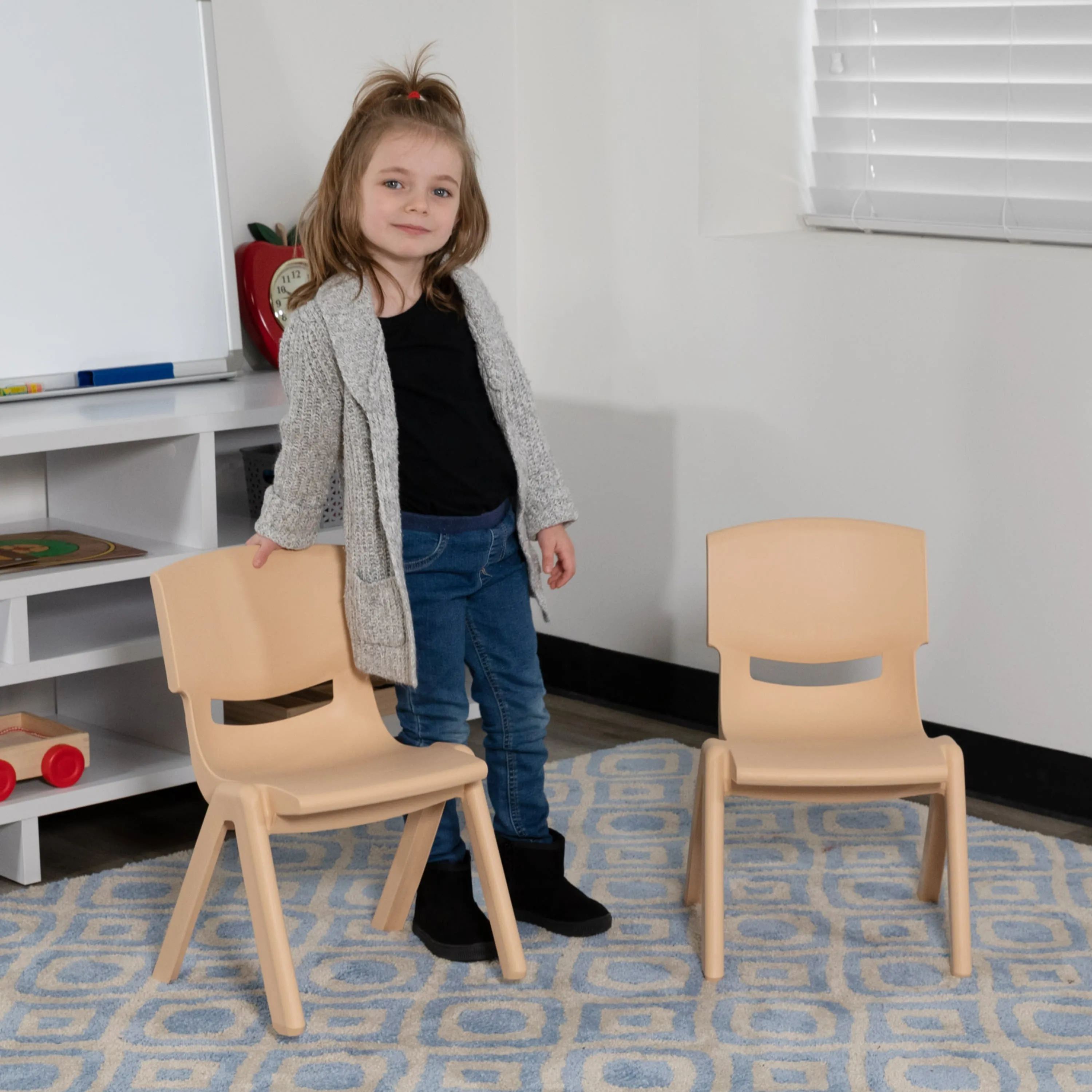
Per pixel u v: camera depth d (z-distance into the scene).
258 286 2.42
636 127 2.62
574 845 2.08
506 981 1.68
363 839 2.10
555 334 2.83
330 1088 1.45
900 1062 1.49
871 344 2.37
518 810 1.84
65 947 1.76
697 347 2.61
